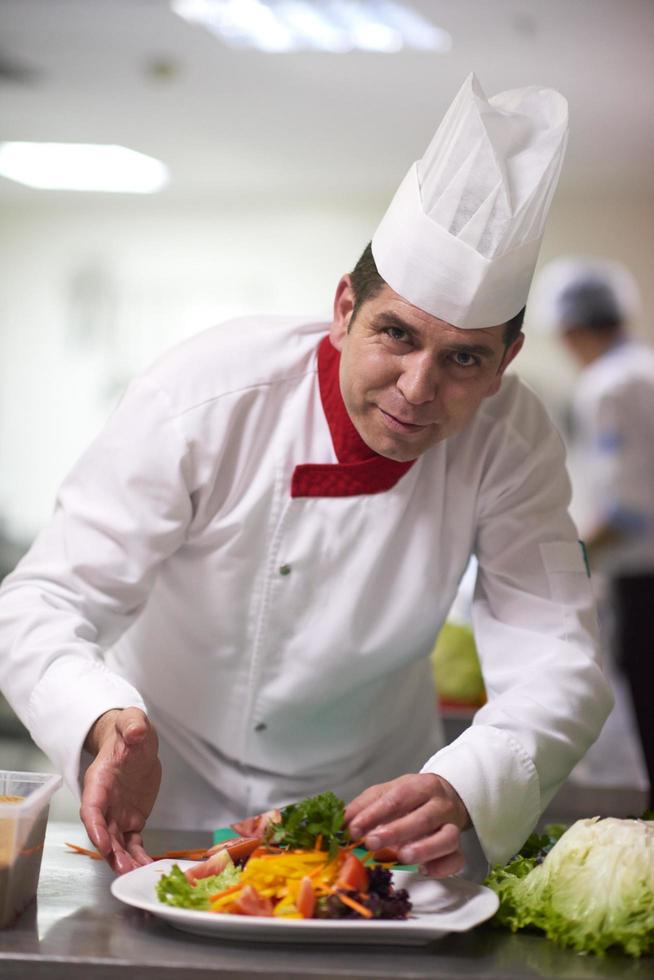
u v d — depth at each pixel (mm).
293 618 1783
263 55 5090
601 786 2701
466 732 1590
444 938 1333
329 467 1732
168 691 1919
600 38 4770
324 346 1777
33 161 7004
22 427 8141
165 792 1953
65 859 1633
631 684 3852
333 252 7785
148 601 1915
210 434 1722
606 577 4078
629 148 6469
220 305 7906
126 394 1779
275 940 1265
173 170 7109
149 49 5055
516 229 1494
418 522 1778
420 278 1478
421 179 1537
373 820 1374
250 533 1760
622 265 7418
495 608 1847
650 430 4441
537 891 1363
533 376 7422
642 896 1300
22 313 8125
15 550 6883
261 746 1889
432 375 1490
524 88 1612
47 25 4820
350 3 4465
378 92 5547
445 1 4422
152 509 1710
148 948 1228
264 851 1388
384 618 1785
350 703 1877
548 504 1849
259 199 7805
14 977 1187
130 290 8016
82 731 1522
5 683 1637
